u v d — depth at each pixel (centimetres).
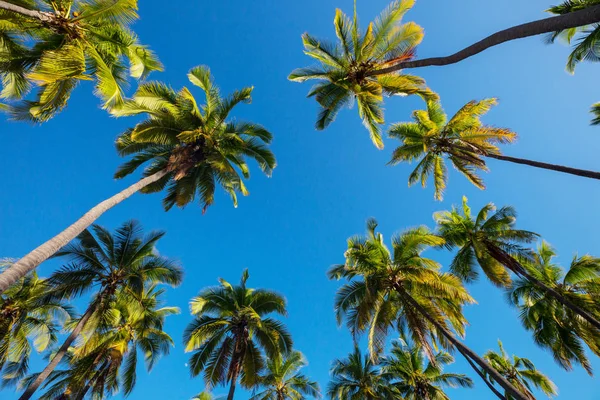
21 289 1870
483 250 1789
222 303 1886
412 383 2369
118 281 1656
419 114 1825
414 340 1574
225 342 1783
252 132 1656
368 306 1544
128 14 1140
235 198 1927
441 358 2550
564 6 1514
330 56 1523
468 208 2045
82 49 1085
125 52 1278
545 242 2075
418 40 1382
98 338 1619
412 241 1614
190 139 1480
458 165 1855
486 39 771
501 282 1773
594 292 1770
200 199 1705
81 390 1797
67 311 1978
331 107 1664
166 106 1452
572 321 1788
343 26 1480
